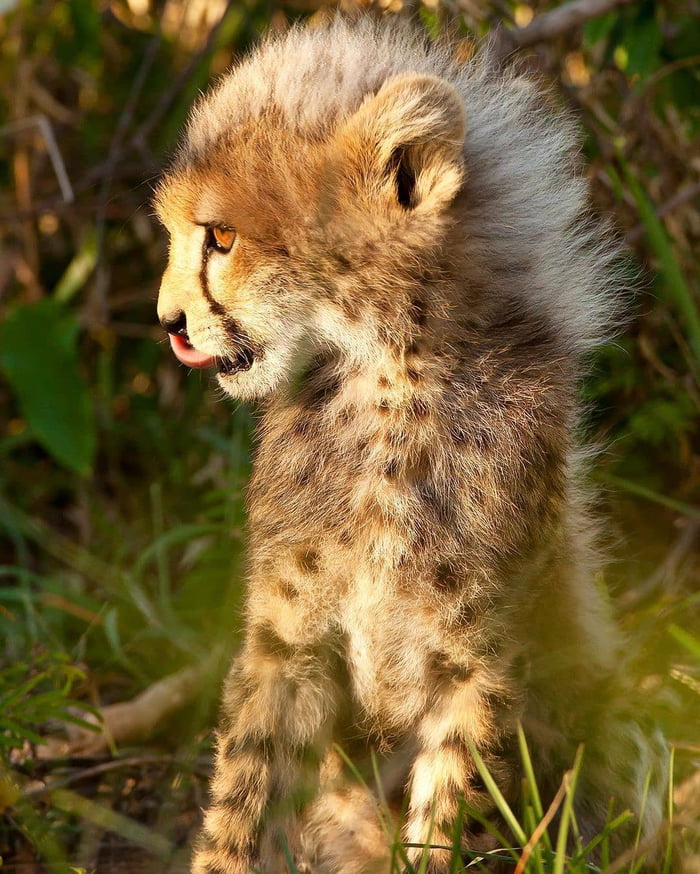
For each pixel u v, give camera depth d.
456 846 6.21
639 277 10.34
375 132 6.73
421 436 6.91
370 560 6.98
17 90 13.41
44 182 13.66
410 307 6.84
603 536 9.03
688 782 7.67
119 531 11.84
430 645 7.04
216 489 11.63
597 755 7.48
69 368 12.04
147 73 13.59
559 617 7.27
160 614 10.45
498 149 7.33
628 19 10.36
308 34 7.80
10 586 11.73
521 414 6.90
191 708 9.29
